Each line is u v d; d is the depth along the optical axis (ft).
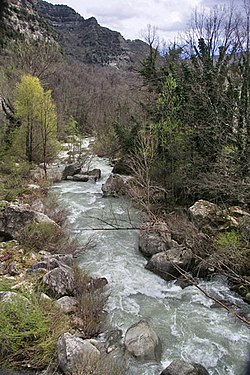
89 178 70.23
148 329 24.26
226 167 41.14
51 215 44.42
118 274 33.47
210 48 58.44
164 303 29.30
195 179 45.37
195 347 24.12
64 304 26.00
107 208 52.16
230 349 23.94
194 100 49.78
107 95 182.19
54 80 177.47
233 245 31.91
